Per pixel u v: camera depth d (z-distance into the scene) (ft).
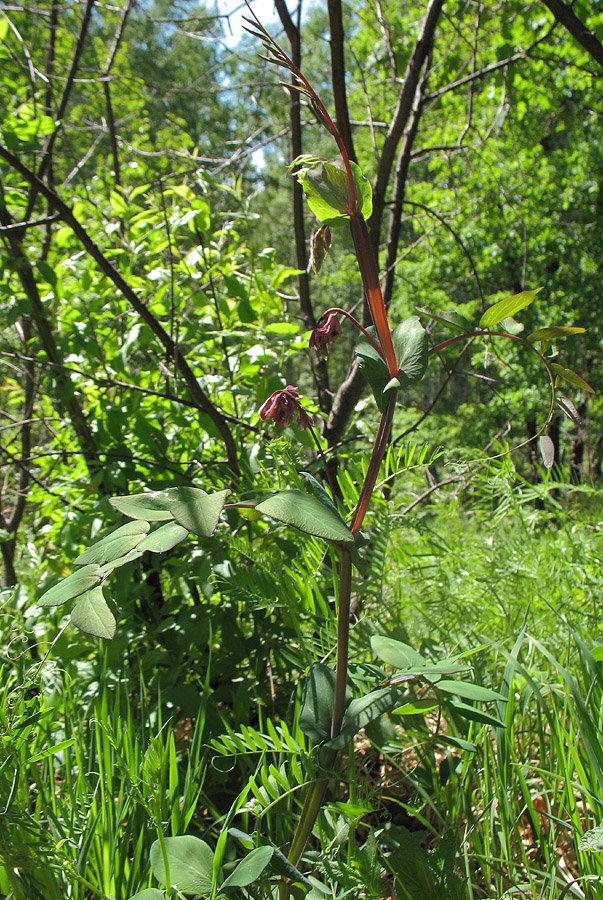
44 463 8.88
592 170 36.83
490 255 36.99
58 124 8.87
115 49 13.64
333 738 3.80
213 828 5.35
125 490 7.77
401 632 5.97
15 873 4.07
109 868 4.08
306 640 5.88
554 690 5.51
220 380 8.23
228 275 8.62
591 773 4.98
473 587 7.55
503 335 3.98
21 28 13.37
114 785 5.06
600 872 4.20
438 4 9.70
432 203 34.09
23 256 8.23
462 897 3.87
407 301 38.91
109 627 2.96
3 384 11.52
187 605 7.33
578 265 39.14
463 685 3.74
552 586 7.66
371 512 6.23
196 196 8.51
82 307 8.50
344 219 3.84
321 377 10.50
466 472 8.08
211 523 2.98
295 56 10.18
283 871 3.44
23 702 4.08
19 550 10.36
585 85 16.94
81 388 8.85
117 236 9.30
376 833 4.52
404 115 9.68
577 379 4.00
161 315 8.82
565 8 8.94
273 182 24.11
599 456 34.53
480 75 12.15
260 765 4.16
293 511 3.09
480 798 5.40
